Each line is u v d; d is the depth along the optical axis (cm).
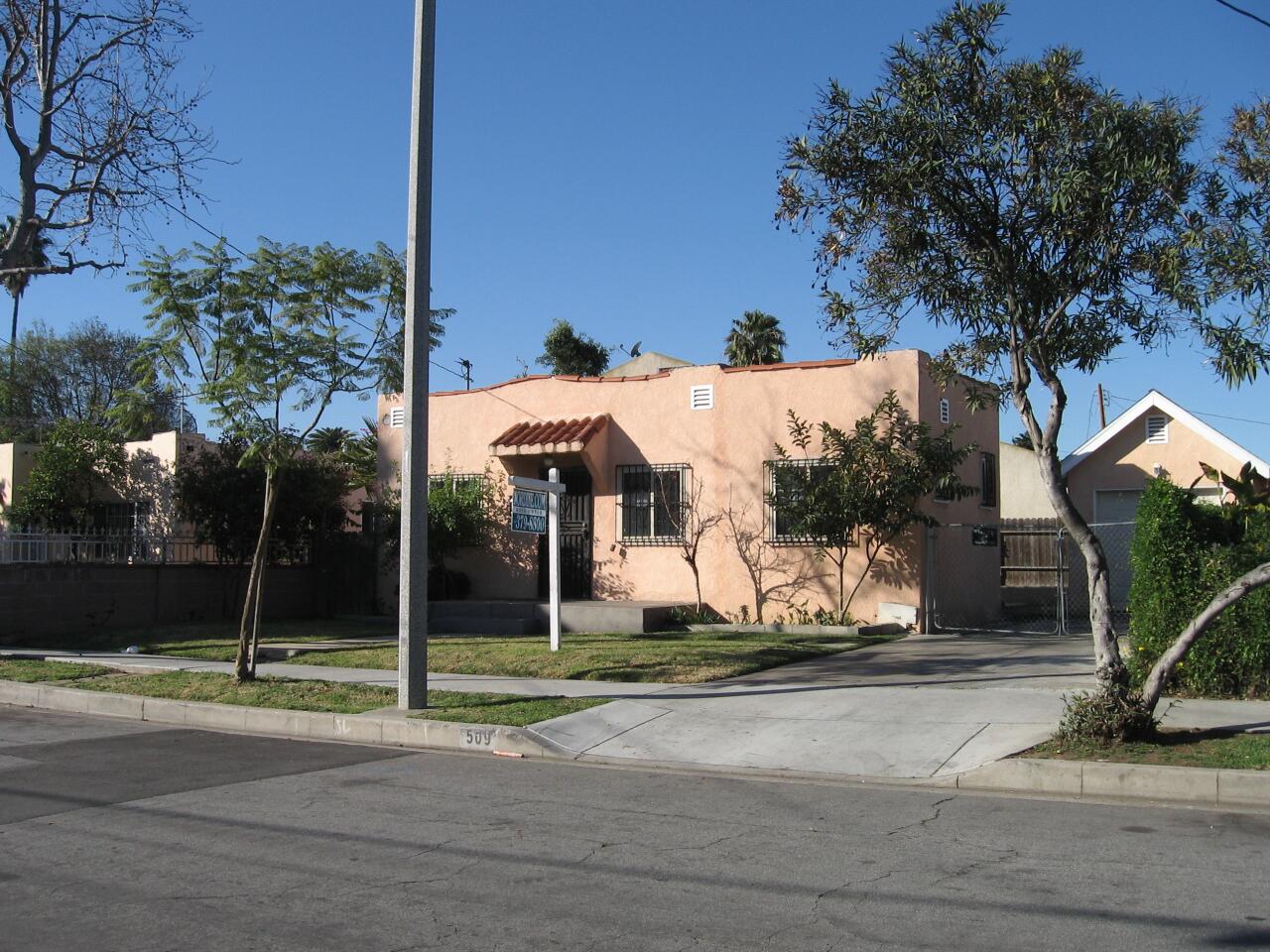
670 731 1031
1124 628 1825
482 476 2119
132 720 1219
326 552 2280
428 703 1149
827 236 983
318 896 567
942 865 620
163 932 512
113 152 1565
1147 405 2341
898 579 1750
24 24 1520
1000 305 931
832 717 1047
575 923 523
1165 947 484
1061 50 895
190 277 1221
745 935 504
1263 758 799
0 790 838
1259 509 1042
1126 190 861
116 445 2467
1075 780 803
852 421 1789
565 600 2017
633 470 1975
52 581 1902
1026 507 2509
